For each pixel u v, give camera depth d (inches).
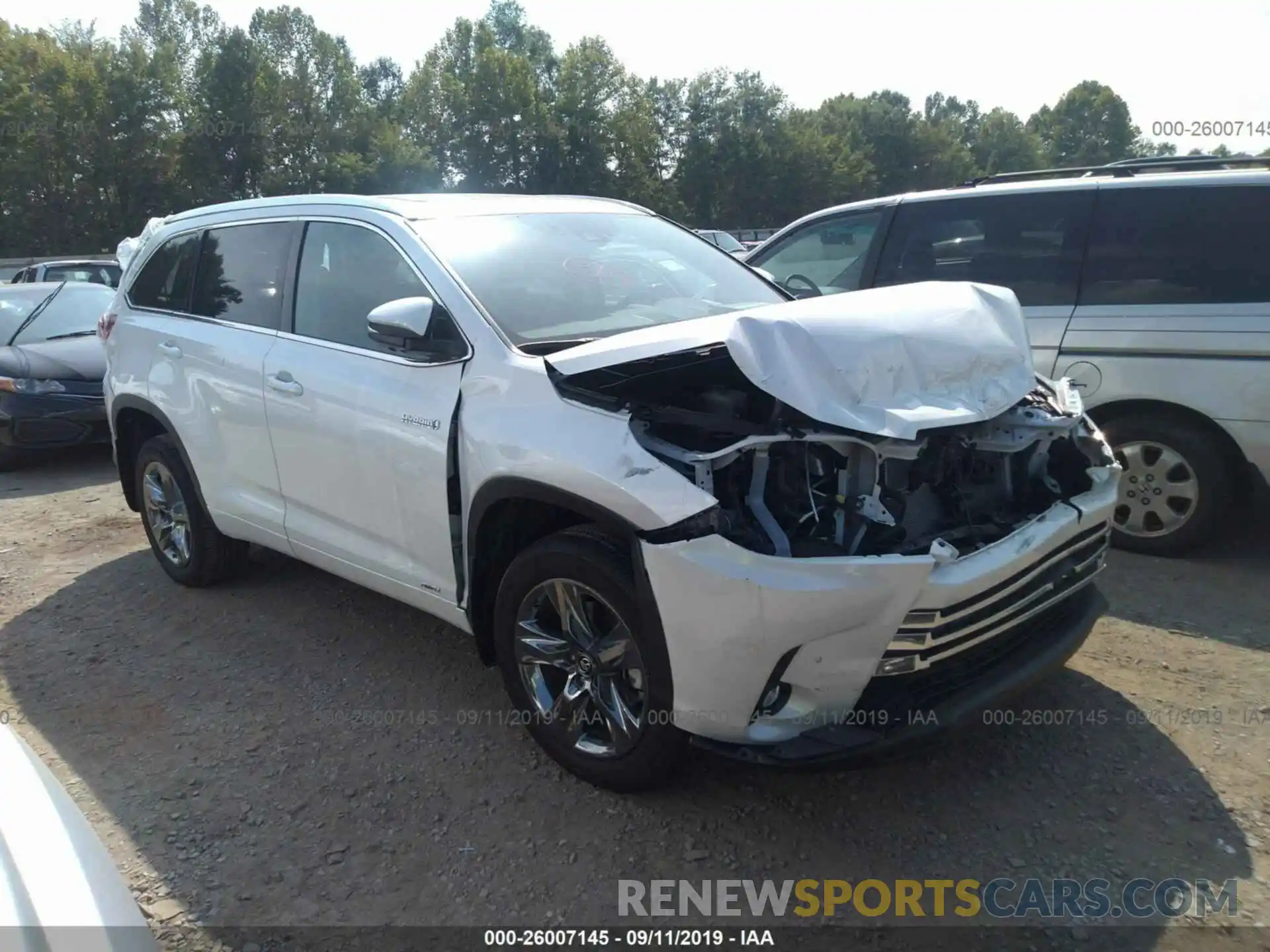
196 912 107.7
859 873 110.3
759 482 107.7
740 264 177.0
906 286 135.2
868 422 105.6
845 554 106.2
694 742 113.7
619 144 2659.9
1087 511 124.1
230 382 168.7
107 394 204.7
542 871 112.4
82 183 2161.7
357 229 154.9
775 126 2812.5
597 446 112.3
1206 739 133.0
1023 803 121.3
